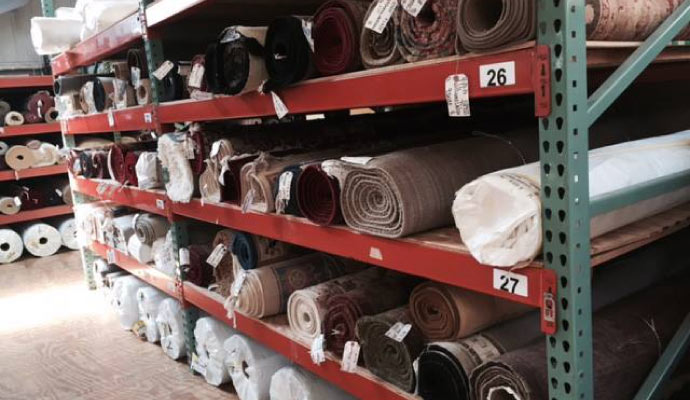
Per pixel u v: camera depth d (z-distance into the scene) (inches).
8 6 196.7
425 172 50.8
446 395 51.4
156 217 116.3
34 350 117.3
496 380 45.0
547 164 37.6
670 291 57.8
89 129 130.1
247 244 79.6
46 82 203.3
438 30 44.7
